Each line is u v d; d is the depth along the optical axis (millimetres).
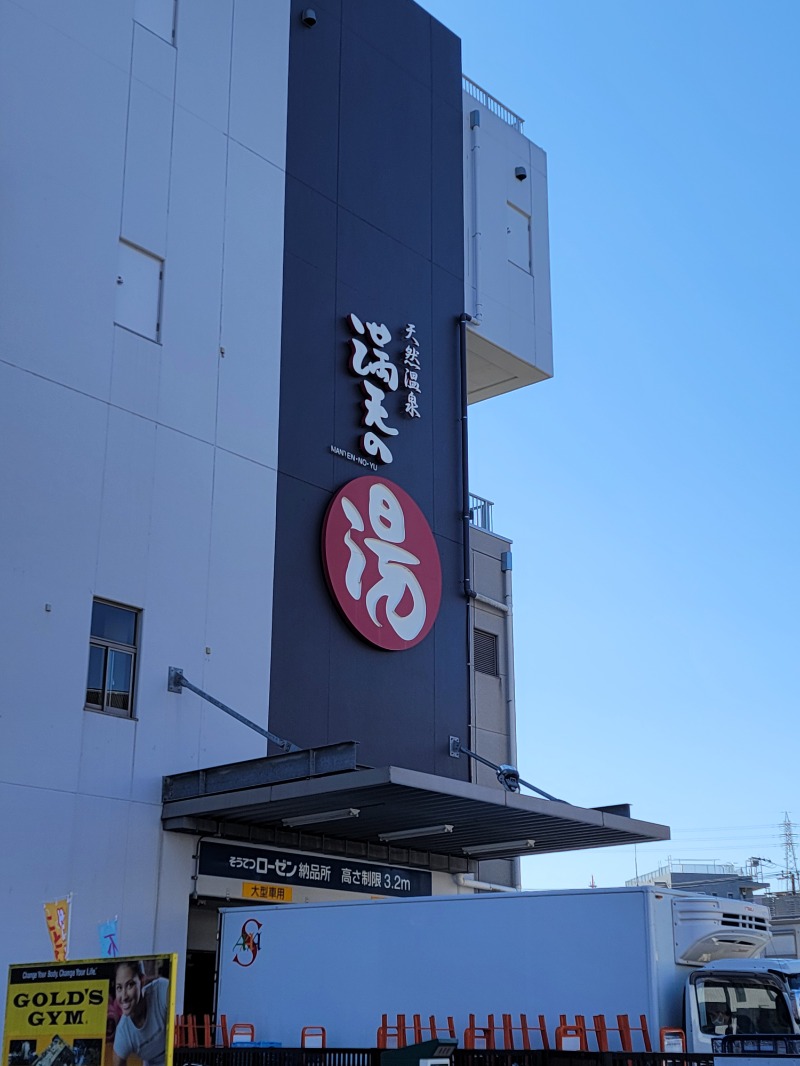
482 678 35312
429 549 30531
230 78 28875
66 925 21312
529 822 24938
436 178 34875
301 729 26375
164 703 23953
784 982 17078
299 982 19875
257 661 25875
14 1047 12766
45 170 24188
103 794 22516
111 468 24094
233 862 24375
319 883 26031
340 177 31422
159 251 26141
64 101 24875
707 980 16734
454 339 33969
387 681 28734
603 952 17141
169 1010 12016
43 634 22172
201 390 26281
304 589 27422
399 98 34219
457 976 18312
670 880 74500
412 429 31500
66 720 22203
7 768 21125
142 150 26297
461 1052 16094
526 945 17812
